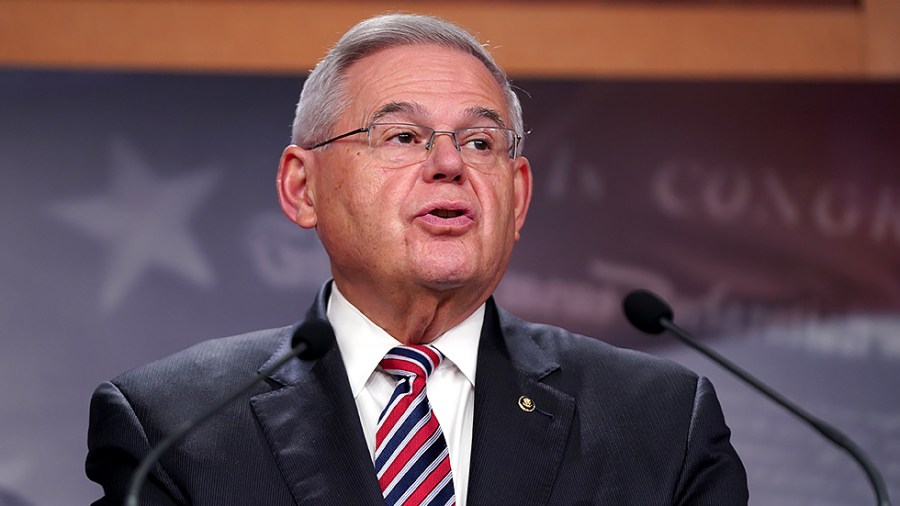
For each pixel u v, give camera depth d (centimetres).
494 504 648
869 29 1274
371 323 710
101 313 1148
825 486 1148
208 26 1256
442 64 709
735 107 1202
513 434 672
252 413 679
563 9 1275
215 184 1177
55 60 1239
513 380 695
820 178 1192
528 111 1202
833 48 1277
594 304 1179
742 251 1184
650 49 1274
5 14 1238
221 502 645
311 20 1262
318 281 1173
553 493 659
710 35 1280
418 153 687
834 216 1187
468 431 686
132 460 674
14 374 1129
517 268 1180
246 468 656
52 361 1136
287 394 683
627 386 716
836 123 1198
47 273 1145
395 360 693
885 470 1149
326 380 686
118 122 1173
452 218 675
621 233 1187
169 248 1162
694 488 680
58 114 1167
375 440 674
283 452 659
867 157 1193
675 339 1176
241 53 1255
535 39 1267
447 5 1266
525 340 741
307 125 736
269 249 1173
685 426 696
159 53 1249
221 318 1158
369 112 694
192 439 666
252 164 1182
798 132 1198
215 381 706
